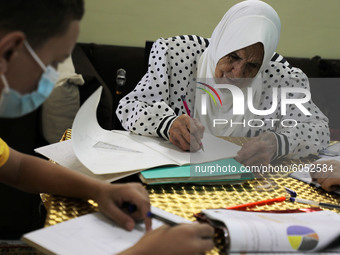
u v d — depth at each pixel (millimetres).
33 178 882
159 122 1170
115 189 791
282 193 934
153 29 3023
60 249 631
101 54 2789
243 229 661
